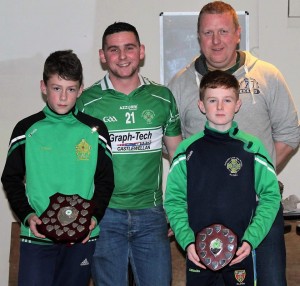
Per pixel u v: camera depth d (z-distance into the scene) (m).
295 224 3.28
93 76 3.55
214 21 2.64
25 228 2.43
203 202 2.44
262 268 2.52
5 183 2.46
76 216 2.38
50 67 2.41
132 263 2.68
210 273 2.46
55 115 2.47
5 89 3.56
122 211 2.63
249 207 2.43
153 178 2.68
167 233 2.74
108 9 3.52
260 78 2.71
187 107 2.76
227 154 2.45
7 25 3.52
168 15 3.51
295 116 2.78
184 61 3.54
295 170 3.61
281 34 3.53
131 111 2.64
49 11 3.52
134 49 2.63
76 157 2.47
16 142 2.46
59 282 2.47
